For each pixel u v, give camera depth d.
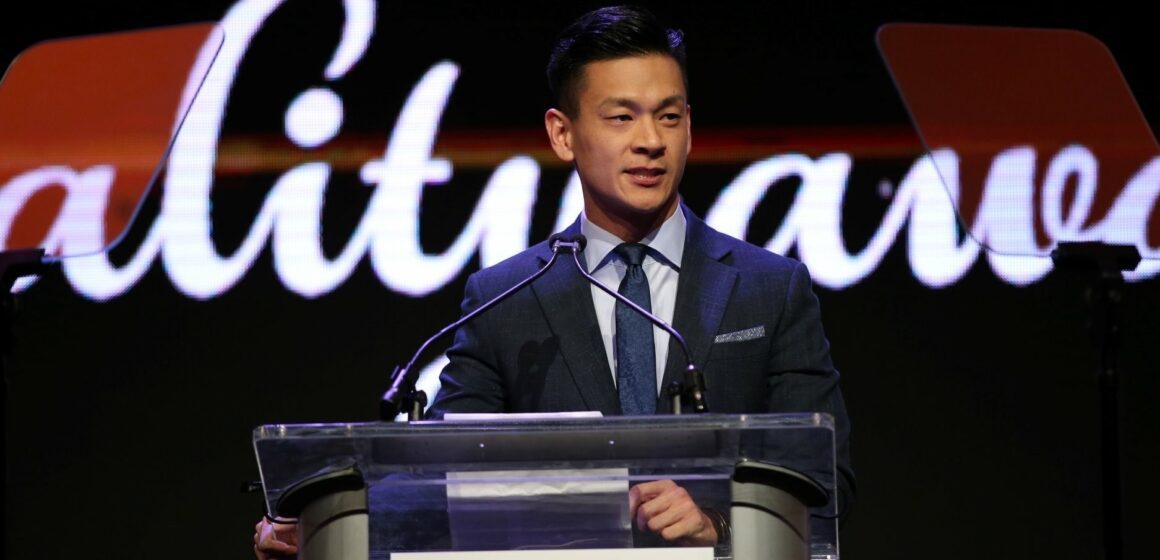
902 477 10.20
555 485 4.26
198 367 10.45
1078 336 10.19
